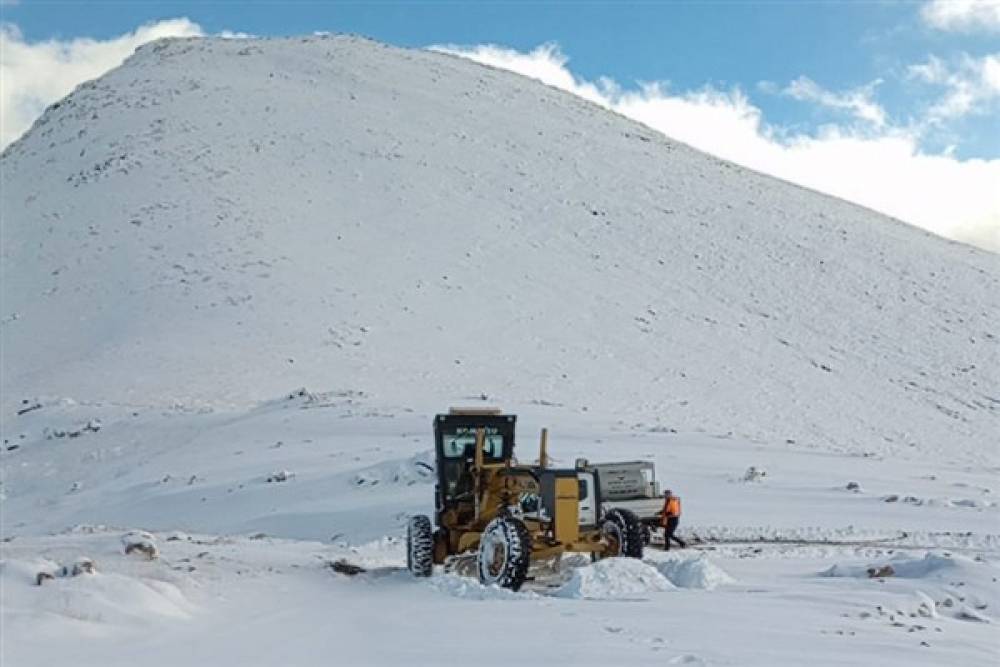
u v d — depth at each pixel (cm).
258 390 5003
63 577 1011
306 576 1270
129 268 6931
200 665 787
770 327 7106
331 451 3462
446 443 1418
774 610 965
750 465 3231
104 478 3678
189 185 8156
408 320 6184
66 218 7969
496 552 1204
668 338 6575
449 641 857
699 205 9269
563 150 10000
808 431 5372
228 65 11381
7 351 5975
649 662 756
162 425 4284
